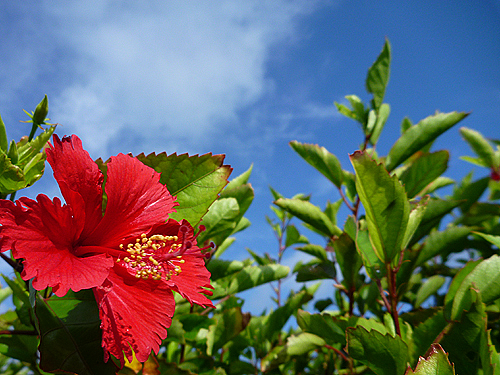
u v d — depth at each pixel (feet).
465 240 1.58
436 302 1.70
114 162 1.06
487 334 1.01
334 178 1.61
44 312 0.99
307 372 1.73
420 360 0.94
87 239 1.06
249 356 1.82
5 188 1.08
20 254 0.84
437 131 1.49
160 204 1.10
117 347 0.88
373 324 1.20
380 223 1.21
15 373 1.65
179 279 1.07
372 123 1.67
